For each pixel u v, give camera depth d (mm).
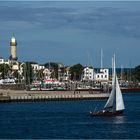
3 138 144125
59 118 198625
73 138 145000
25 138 144250
